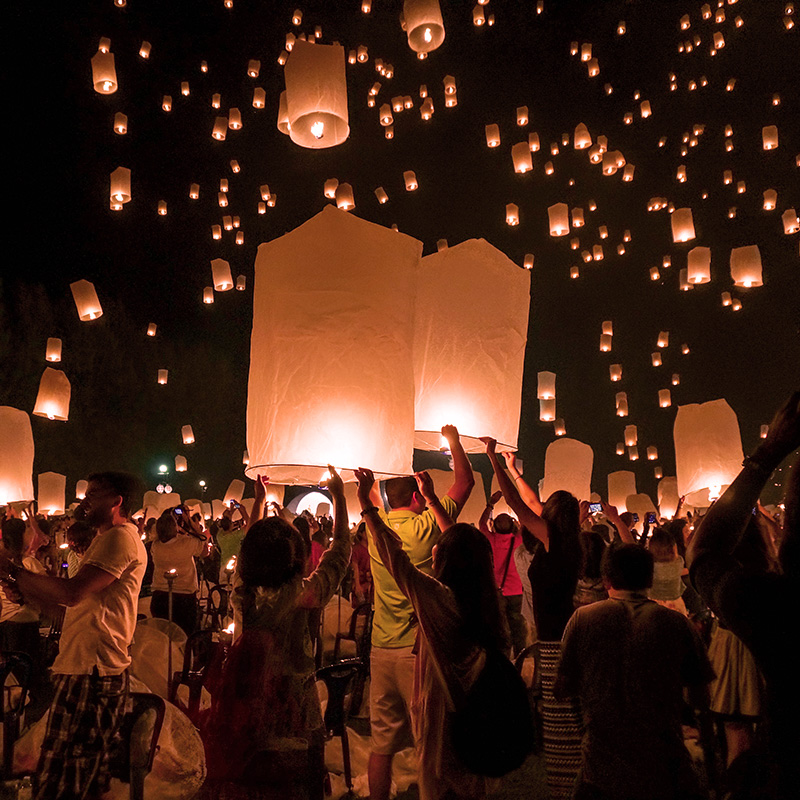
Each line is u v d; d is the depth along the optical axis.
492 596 2.33
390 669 3.43
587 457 5.56
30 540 5.37
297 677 2.35
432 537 3.38
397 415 2.48
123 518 3.15
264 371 2.55
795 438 1.43
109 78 8.66
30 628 5.58
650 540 4.88
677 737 2.53
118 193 9.22
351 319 2.45
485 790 2.46
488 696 2.19
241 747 2.20
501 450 3.33
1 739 4.38
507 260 3.02
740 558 2.86
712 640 4.24
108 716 2.92
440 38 6.80
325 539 8.20
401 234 2.59
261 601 2.37
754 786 1.46
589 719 2.61
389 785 3.42
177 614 7.10
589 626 2.69
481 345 2.89
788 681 1.34
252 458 2.59
